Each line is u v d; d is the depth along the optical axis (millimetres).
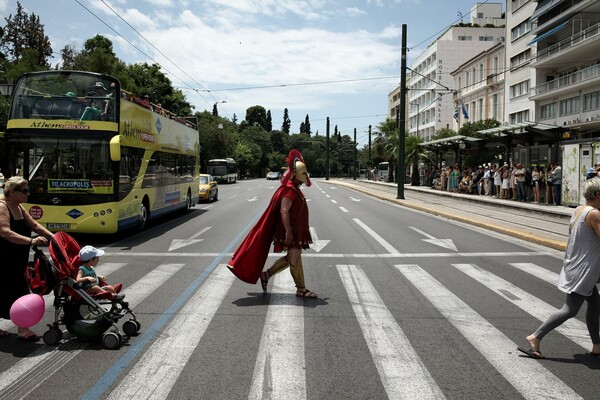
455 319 5938
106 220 12070
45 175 12047
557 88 36688
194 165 22266
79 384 4137
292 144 127625
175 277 8250
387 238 12883
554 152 23797
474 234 13719
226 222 16891
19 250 5379
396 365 4539
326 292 7250
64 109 12188
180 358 4699
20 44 52688
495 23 74750
